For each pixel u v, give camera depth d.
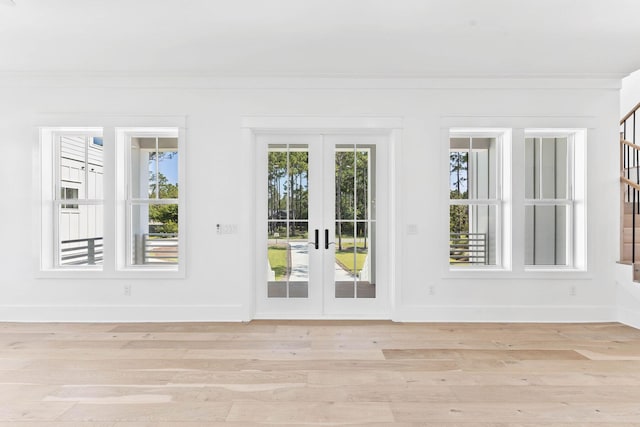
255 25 3.33
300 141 4.74
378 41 3.64
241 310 4.57
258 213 4.74
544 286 4.60
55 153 4.75
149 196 4.78
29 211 4.55
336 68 4.32
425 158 4.59
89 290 4.56
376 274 4.74
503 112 4.59
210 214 4.59
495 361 3.35
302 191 4.75
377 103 4.59
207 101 4.58
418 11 3.08
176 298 4.58
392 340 3.89
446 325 4.42
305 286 4.73
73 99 4.55
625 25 3.30
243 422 2.38
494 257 4.82
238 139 4.59
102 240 4.91
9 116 4.55
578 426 2.34
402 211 4.59
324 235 4.72
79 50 3.87
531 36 3.52
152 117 4.56
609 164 4.61
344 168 4.75
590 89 4.60
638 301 4.32
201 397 2.69
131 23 3.30
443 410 2.52
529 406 2.57
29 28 3.39
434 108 4.59
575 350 3.62
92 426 2.34
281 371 3.13
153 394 2.73
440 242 4.59
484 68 4.31
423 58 4.03
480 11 3.08
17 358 3.39
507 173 4.68
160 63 4.20
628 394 2.75
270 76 4.54
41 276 4.54
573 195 4.78
